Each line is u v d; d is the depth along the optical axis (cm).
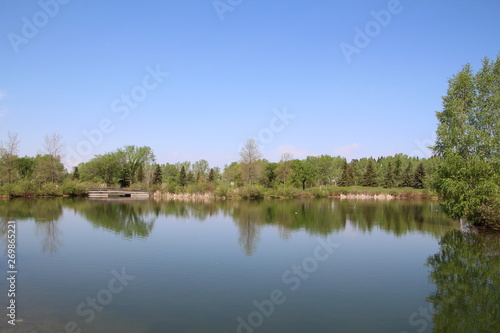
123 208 4603
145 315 1144
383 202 6625
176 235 2581
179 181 8894
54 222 3141
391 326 1106
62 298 1281
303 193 7956
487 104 2862
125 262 1797
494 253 2134
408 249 2211
